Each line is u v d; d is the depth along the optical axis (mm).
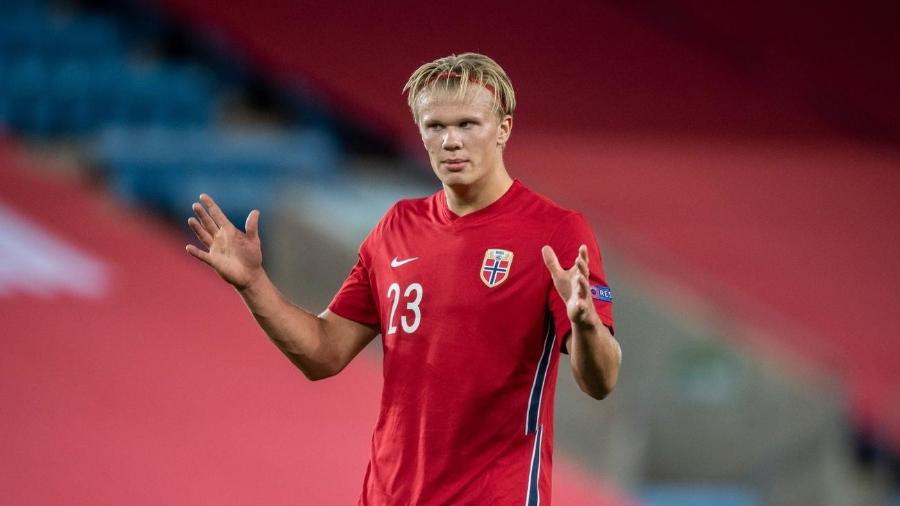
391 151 51125
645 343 38156
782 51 60906
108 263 36500
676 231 47000
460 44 54719
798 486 37500
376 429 14234
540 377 13680
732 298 43938
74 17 50344
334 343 14641
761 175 52781
